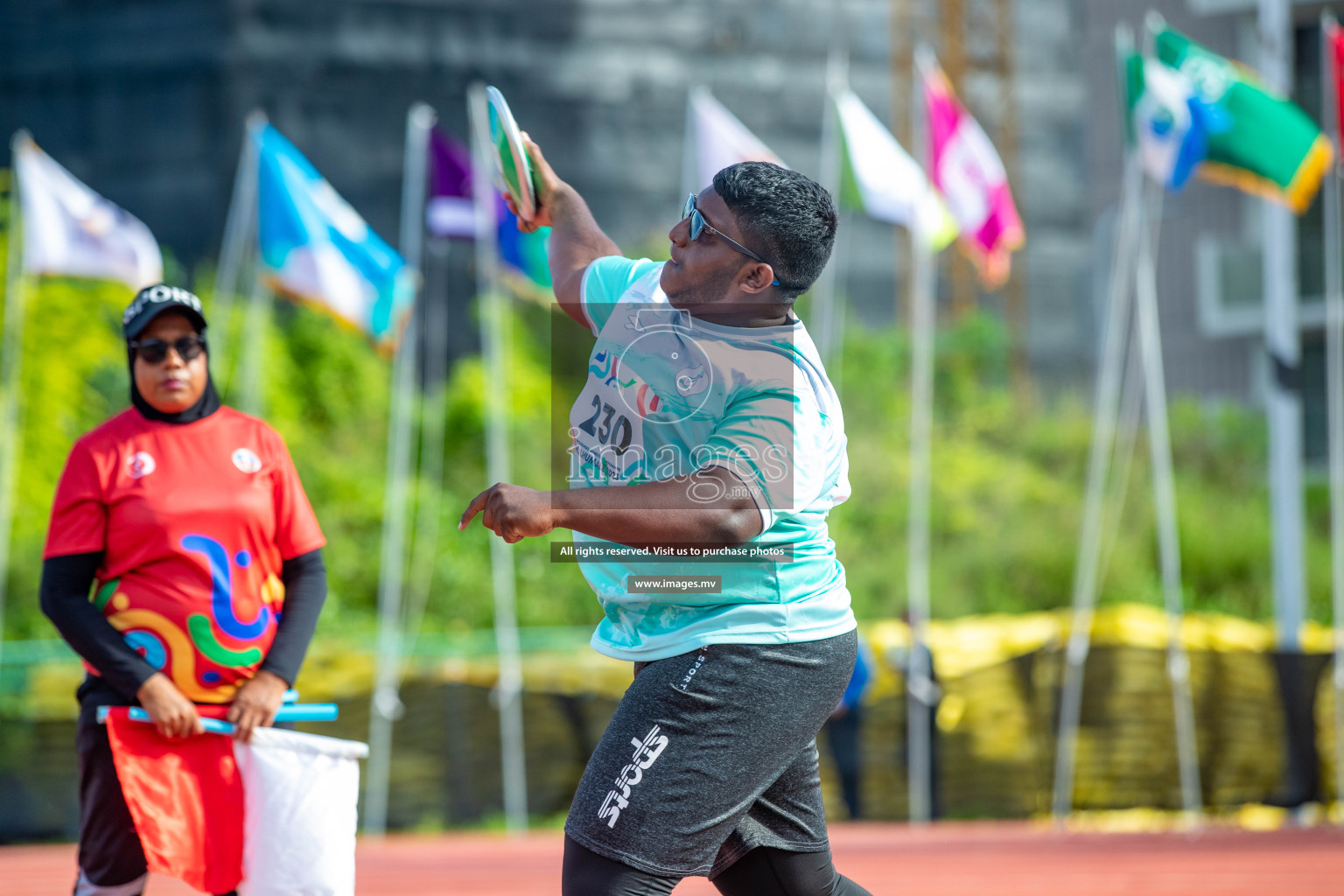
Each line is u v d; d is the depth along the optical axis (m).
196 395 7.36
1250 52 46.06
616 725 5.36
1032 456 41.38
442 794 22.80
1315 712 24.02
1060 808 23.09
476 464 36.34
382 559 33.31
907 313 44.88
